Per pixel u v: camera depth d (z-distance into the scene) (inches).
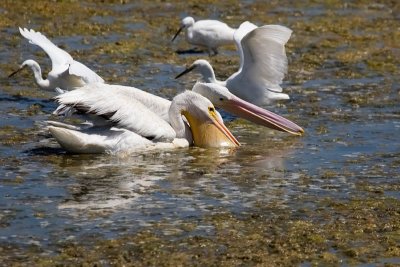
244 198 491.8
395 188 513.7
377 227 450.0
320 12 1064.8
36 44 719.1
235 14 1043.3
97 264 398.0
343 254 417.4
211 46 891.4
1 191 493.7
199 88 638.5
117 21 974.4
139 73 801.6
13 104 691.4
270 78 679.1
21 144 589.3
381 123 662.5
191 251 414.9
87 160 556.7
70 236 429.7
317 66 846.5
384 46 922.7
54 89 703.7
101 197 487.5
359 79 802.2
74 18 971.9
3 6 988.6
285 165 557.9
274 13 1053.8
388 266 404.5
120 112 568.7
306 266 403.5
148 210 468.4
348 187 514.6
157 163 555.8
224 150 592.1
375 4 1113.4
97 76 668.7
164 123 585.6
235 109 636.1
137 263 400.5
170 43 919.7
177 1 1084.5
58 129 558.6
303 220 458.3
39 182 510.9
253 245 423.8
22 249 413.4
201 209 472.1
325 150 593.3
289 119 673.0
